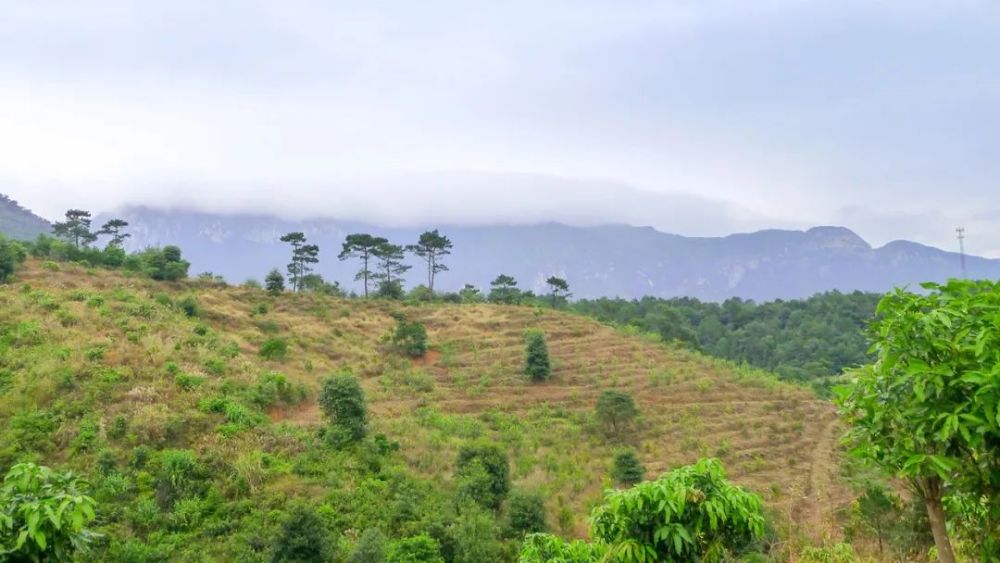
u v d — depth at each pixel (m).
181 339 34.16
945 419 3.63
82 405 24.44
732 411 40.00
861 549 8.03
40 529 4.39
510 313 59.31
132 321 34.69
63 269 46.12
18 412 23.59
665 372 45.88
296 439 26.05
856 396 4.27
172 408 25.84
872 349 4.09
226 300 51.12
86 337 30.94
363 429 27.66
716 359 52.81
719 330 88.00
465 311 59.94
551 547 6.98
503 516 23.12
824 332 79.62
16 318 32.19
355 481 23.36
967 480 3.88
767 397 42.72
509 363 47.34
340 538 19.06
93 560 16.44
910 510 9.00
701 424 37.38
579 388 43.50
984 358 3.54
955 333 3.77
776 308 100.12
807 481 28.67
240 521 19.58
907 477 4.18
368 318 54.94
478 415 38.12
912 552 7.81
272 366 37.38
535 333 46.53
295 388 32.94
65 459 21.59
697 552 4.98
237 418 26.38
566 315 59.69
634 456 28.56
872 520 8.98
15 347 28.92
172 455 22.12
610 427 36.16
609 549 5.09
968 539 4.98
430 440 30.23
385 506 21.67
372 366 44.25
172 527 19.06
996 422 3.41
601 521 5.21
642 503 4.96
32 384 25.19
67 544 4.73
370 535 17.88
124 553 17.00
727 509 4.95
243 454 23.52
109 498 19.72
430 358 48.03
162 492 20.23
